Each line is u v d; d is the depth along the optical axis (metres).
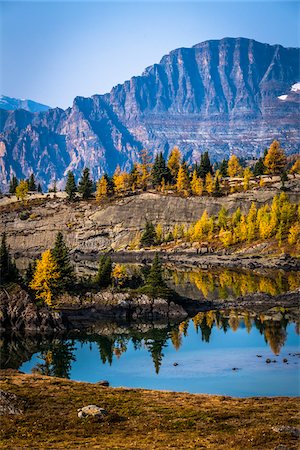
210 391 71.69
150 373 82.00
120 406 58.62
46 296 118.75
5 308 115.94
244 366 83.81
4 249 127.06
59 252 126.75
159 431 51.31
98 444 47.47
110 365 87.69
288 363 84.69
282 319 117.62
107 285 131.62
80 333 111.69
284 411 56.12
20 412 56.22
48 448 46.50
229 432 50.34
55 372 84.06
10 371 74.00
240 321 117.12
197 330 111.25
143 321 121.12
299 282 157.88
